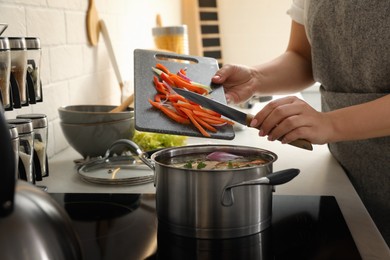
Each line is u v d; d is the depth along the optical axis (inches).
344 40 39.6
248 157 31.0
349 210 32.3
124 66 76.4
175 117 33.6
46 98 47.9
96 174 39.1
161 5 103.4
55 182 39.0
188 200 26.7
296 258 25.1
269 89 47.4
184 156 31.2
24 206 17.6
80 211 31.9
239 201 26.5
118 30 72.7
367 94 39.3
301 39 49.4
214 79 40.2
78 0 55.7
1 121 16.1
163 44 77.4
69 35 53.4
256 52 138.6
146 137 45.5
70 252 18.4
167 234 27.9
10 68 31.8
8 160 16.3
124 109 47.4
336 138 31.7
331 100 43.1
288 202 33.4
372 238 27.7
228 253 25.5
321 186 37.7
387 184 40.7
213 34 135.6
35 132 35.9
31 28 44.2
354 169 42.6
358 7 37.6
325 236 27.6
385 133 32.2
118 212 31.6
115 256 25.3
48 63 48.2
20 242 16.9
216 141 54.4
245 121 31.9
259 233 27.9
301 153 49.0
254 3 136.0
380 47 37.1
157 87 36.3
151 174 38.8
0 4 38.7
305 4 44.5
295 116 30.4
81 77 57.3
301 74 49.1
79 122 42.8
